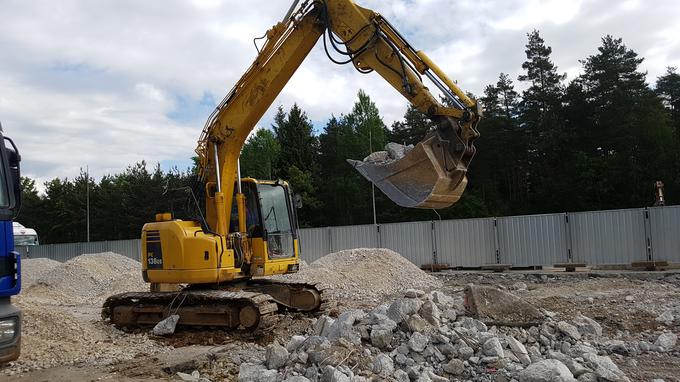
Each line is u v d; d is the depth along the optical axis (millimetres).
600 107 45938
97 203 53312
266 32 9633
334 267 17688
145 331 10266
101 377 7066
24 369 7473
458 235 21531
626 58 47156
